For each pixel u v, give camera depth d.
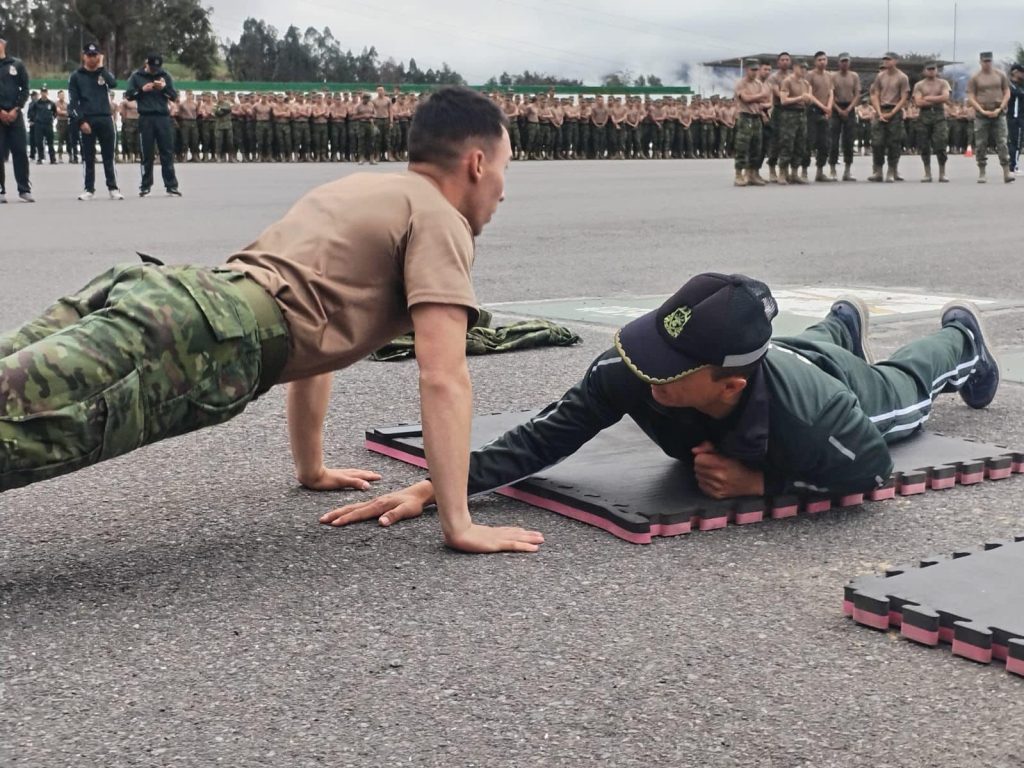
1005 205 15.37
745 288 2.71
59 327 2.68
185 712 2.04
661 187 20.34
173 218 13.12
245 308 2.62
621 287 7.73
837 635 2.35
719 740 1.93
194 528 3.01
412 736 1.95
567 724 1.99
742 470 3.03
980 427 4.05
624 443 3.58
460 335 2.77
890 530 2.99
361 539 2.92
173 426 2.56
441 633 2.36
